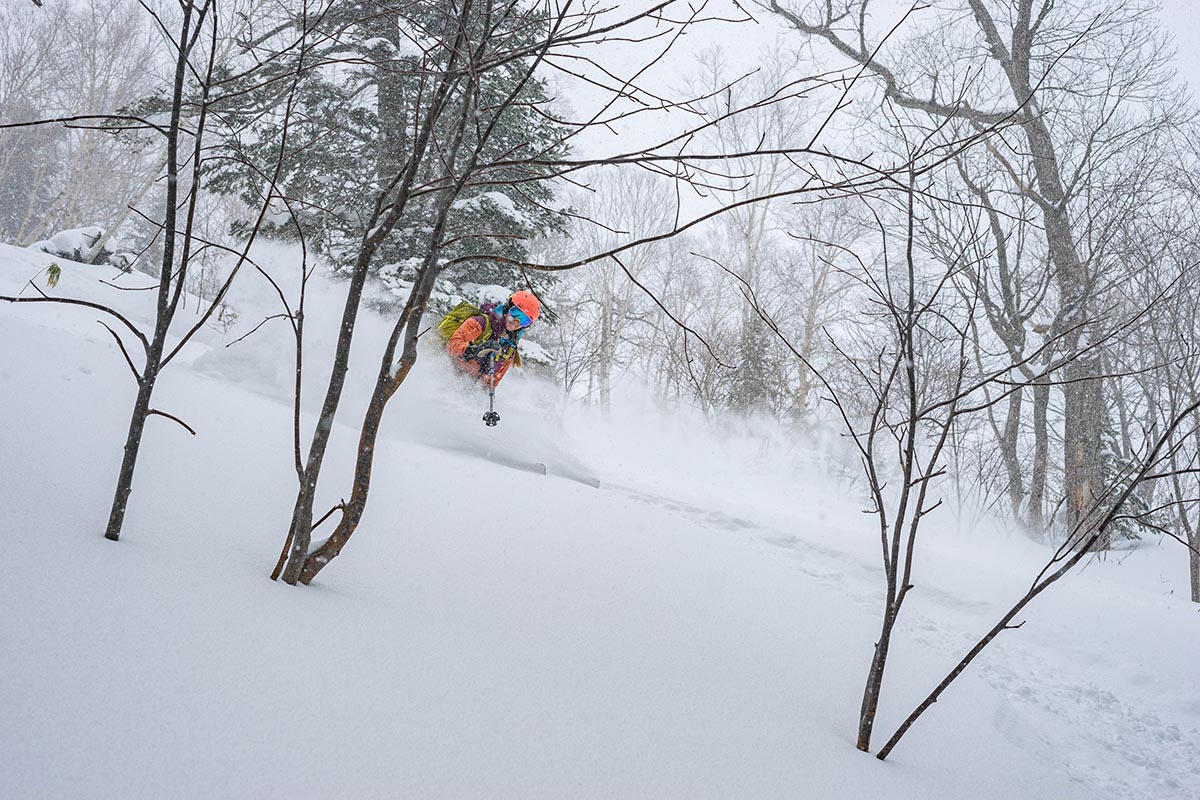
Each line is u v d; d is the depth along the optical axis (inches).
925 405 451.2
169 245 95.7
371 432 102.5
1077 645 225.3
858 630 178.7
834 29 511.2
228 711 63.4
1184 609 273.7
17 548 80.4
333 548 102.1
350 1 101.7
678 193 86.4
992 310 506.9
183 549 99.4
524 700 82.8
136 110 316.8
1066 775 139.5
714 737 90.0
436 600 114.9
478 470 231.6
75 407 157.5
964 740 133.9
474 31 104.8
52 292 515.2
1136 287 436.1
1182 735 175.5
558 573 148.4
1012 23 531.8
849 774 92.6
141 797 51.1
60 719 55.8
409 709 73.0
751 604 170.1
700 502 321.7
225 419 195.3
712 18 90.0
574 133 95.2
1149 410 402.6
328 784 58.5
